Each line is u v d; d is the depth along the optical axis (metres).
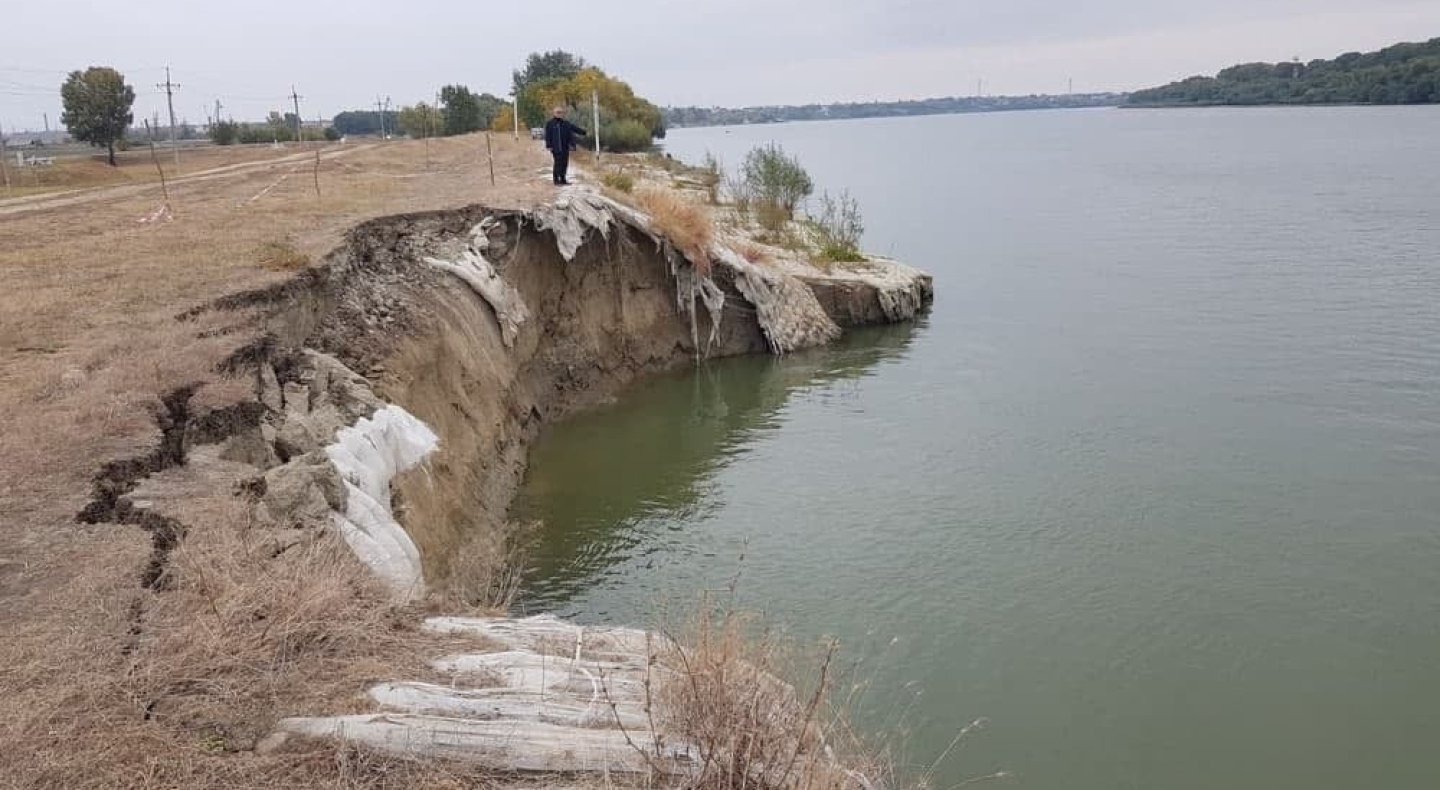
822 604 12.91
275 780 4.83
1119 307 30.47
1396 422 19.30
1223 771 9.91
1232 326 27.31
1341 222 46.66
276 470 8.52
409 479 12.40
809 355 27.38
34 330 11.59
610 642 6.92
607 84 77.81
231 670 5.61
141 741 4.90
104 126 50.91
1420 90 172.75
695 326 26.88
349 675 5.79
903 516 15.76
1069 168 89.38
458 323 17.89
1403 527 14.92
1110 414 20.41
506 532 15.02
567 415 22.14
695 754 5.39
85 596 6.07
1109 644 12.01
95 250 16.52
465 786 5.05
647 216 26.33
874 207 59.16
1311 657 11.77
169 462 8.56
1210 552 14.25
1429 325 26.45
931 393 22.84
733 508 16.33
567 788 5.12
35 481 7.68
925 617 12.59
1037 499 16.27
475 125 79.69
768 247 32.94
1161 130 165.62
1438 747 10.29
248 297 13.12
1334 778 9.84
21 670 5.28
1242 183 67.88
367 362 14.25
